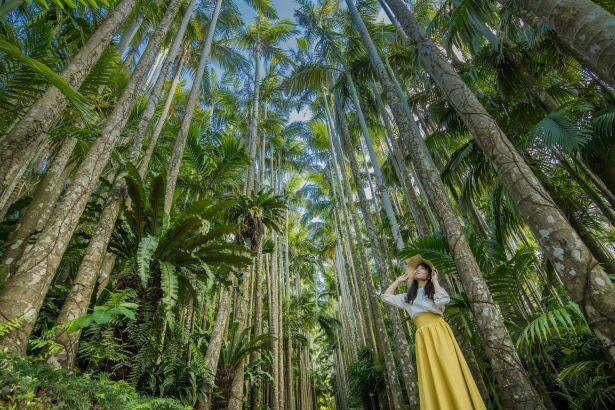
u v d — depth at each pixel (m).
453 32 5.02
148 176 8.15
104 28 4.14
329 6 13.05
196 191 9.55
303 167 22.17
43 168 7.10
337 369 21.77
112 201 4.40
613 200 5.43
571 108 5.30
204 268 4.86
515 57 6.69
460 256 3.39
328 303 29.14
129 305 2.45
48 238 2.95
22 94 4.04
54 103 3.53
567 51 5.37
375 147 18.09
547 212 2.47
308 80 11.33
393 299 2.86
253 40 16.72
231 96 15.44
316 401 25.09
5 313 2.39
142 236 5.07
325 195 22.02
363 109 11.85
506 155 2.83
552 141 4.95
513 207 6.01
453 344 2.46
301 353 20.41
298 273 22.84
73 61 3.72
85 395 2.06
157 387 4.85
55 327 2.63
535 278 8.17
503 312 4.90
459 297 4.38
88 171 3.62
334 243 24.11
